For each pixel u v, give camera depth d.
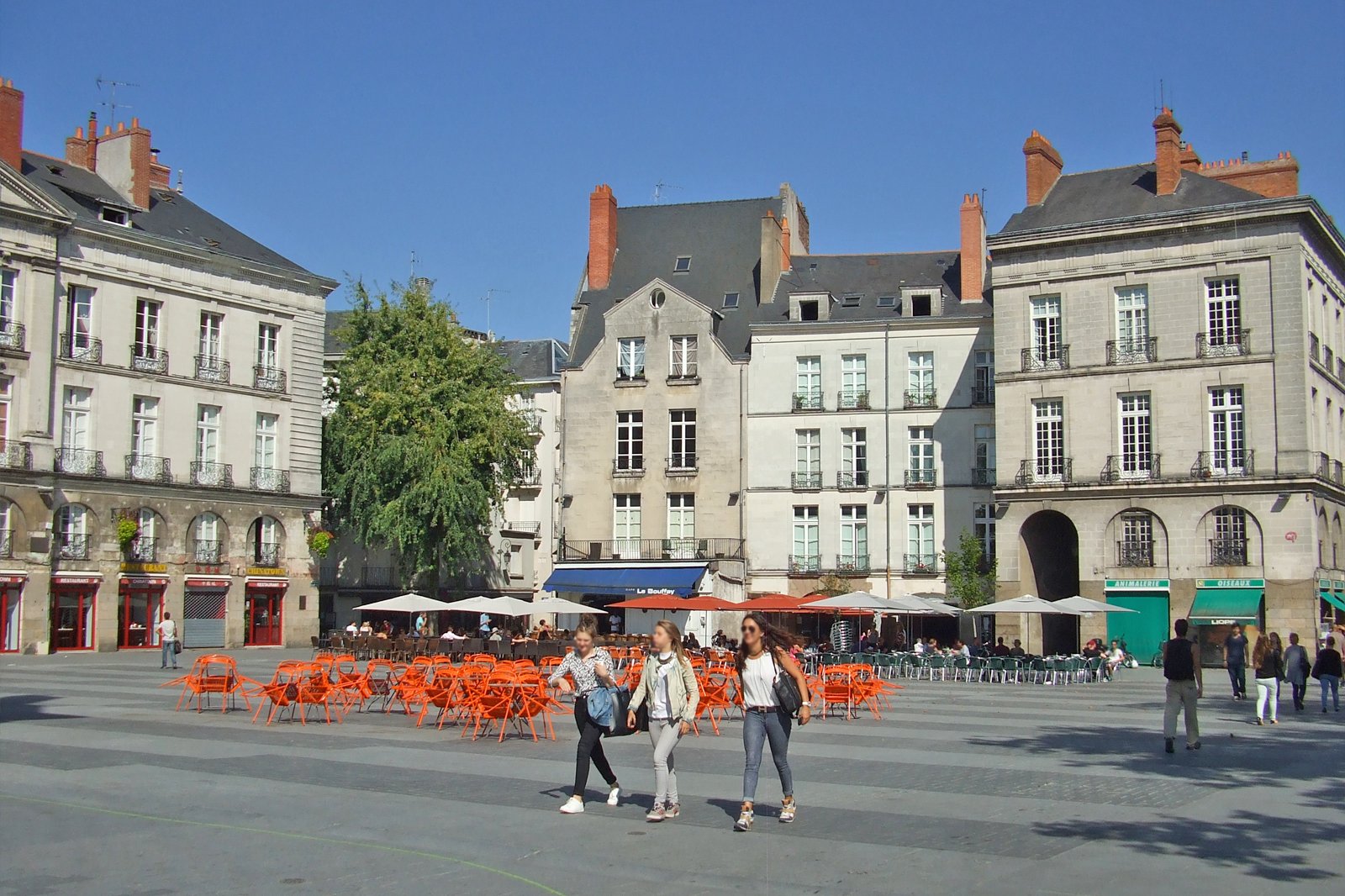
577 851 10.45
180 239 49.47
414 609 39.00
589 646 12.40
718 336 55.25
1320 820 12.13
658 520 53.69
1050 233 45.62
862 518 51.81
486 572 57.66
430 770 15.16
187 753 16.36
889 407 51.72
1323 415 44.75
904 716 23.91
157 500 47.62
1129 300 44.94
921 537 50.97
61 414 45.22
